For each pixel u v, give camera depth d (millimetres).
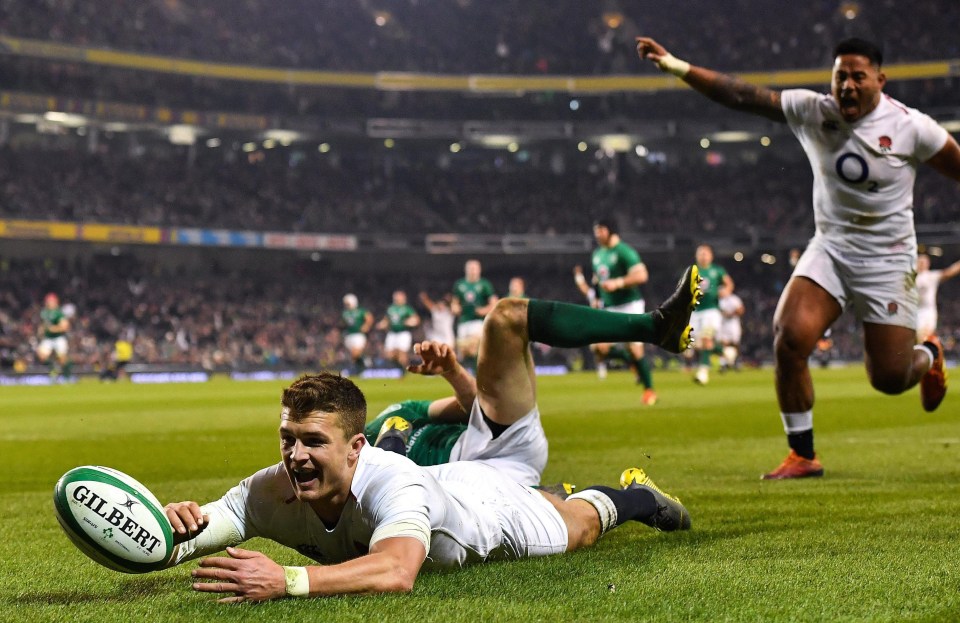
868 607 2898
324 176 49562
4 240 42562
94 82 44125
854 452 8227
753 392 19500
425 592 3080
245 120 45062
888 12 49000
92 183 43375
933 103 48250
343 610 2824
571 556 3746
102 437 11039
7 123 43469
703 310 21312
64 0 42719
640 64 49938
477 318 23984
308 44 48719
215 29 46938
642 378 15930
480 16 51000
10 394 24125
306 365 43250
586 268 50969
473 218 49188
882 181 6348
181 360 41000
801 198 49312
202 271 46750
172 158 47719
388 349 31938
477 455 4273
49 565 3920
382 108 49469
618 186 50781
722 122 48094
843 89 6191
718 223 48750
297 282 47719
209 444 10047
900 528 4445
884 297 6496
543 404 16125
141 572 3084
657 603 2957
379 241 46656
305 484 3102
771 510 5129
